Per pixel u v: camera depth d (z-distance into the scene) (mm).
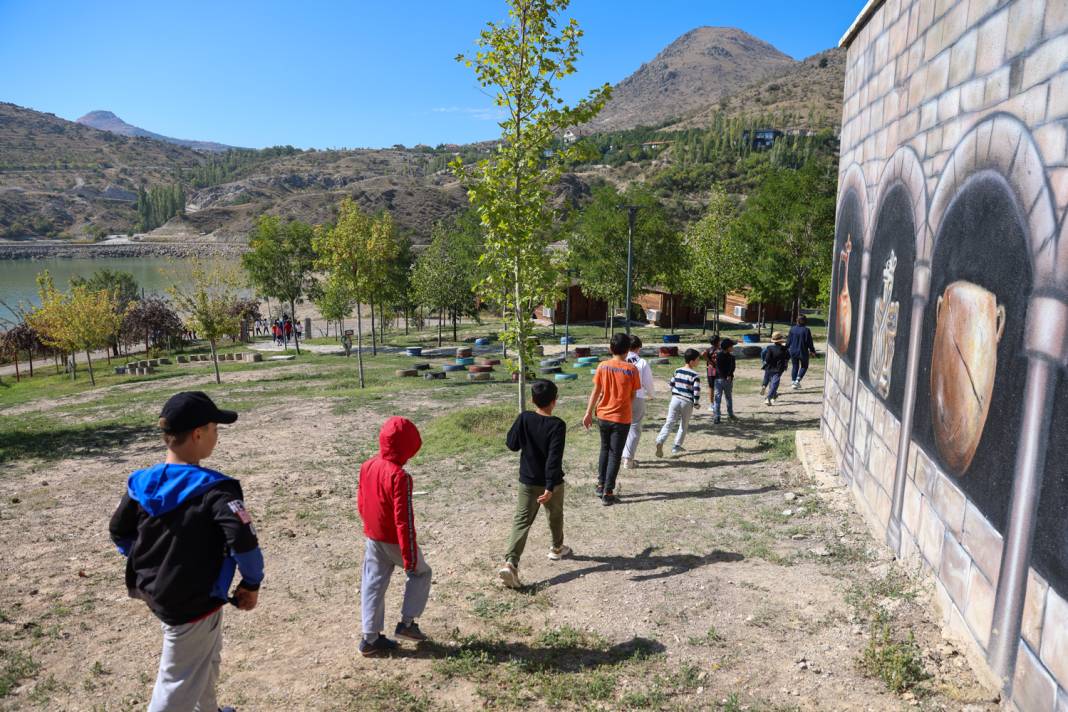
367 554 4246
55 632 4680
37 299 86938
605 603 4988
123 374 34375
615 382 7250
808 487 7543
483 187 10820
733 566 5535
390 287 40031
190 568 2678
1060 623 2855
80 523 7418
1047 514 2986
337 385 22406
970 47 4191
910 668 3797
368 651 4258
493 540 6500
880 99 6449
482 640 4449
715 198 44531
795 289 33125
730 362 11758
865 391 6531
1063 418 2869
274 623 4824
